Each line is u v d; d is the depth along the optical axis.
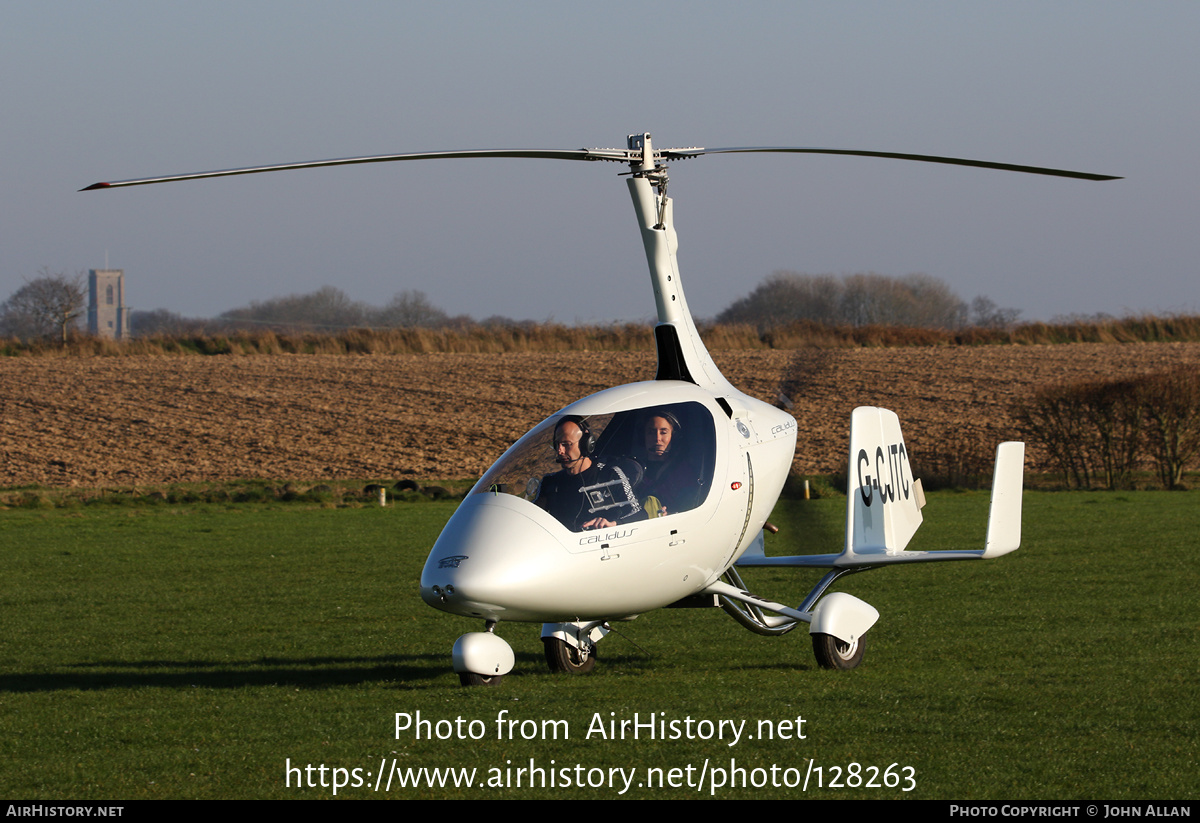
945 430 111.25
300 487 91.31
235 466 104.62
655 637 35.66
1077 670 28.08
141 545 62.66
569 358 182.62
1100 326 191.50
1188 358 153.88
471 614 25.06
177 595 46.72
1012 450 31.30
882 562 30.97
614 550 25.58
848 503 31.84
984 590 43.53
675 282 29.42
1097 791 18.42
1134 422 91.75
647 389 27.80
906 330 193.50
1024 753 20.39
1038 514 70.62
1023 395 130.12
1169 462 92.56
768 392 134.62
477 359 181.75
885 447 33.81
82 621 40.81
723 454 27.83
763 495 29.16
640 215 28.92
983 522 68.00
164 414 132.00
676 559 26.70
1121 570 47.84
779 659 31.12
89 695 27.75
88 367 171.00
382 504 83.81
